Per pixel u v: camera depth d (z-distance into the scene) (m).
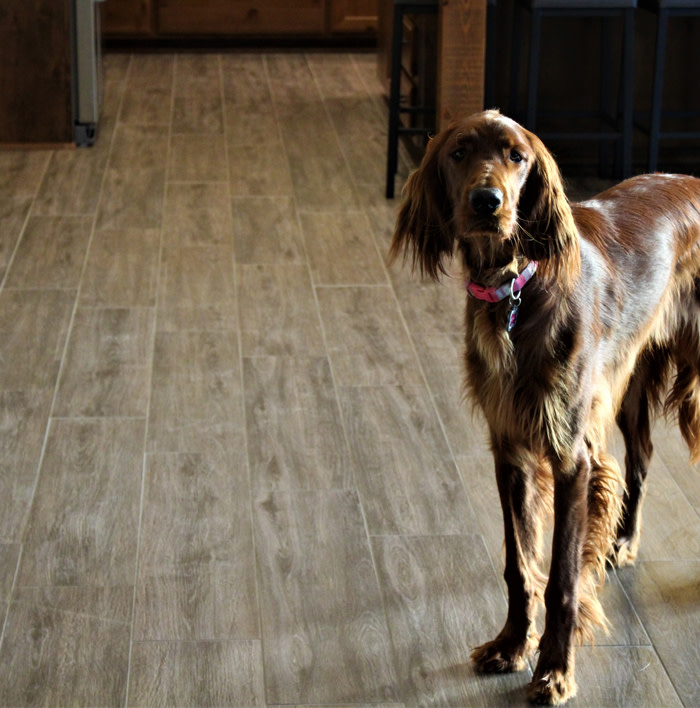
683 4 3.96
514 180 1.64
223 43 6.84
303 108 5.53
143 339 3.09
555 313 1.73
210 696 1.83
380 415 2.73
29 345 3.03
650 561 2.21
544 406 1.75
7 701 1.80
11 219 3.93
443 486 2.44
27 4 4.52
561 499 1.80
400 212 1.82
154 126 5.12
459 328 3.21
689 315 2.13
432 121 4.88
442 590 2.11
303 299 3.38
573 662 1.84
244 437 2.62
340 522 2.30
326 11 6.83
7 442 2.56
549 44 4.61
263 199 4.23
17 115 4.66
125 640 1.95
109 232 3.85
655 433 2.70
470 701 1.83
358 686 1.86
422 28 4.76
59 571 2.12
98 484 2.41
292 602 2.06
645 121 4.73
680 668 1.92
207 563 2.16
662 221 2.03
